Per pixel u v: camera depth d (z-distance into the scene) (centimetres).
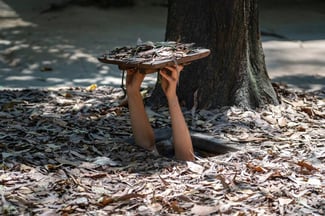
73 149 655
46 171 590
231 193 536
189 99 782
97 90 946
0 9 1711
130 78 649
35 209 510
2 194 534
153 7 1781
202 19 773
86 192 542
